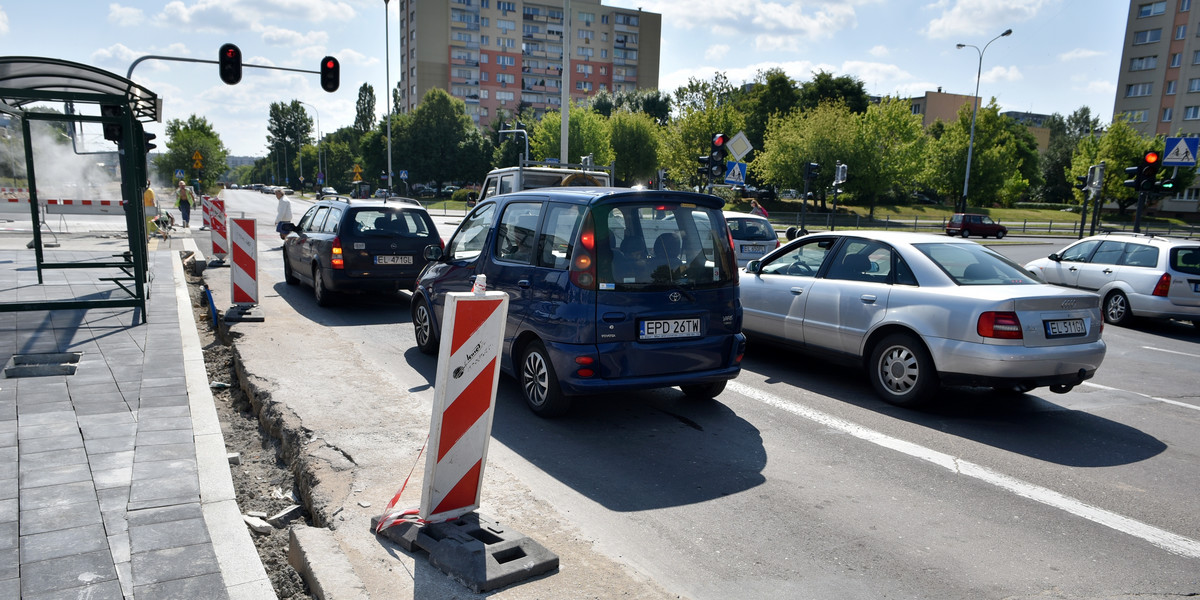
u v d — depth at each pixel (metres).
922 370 6.09
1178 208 69.06
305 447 4.66
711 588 3.33
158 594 2.87
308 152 132.62
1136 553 3.78
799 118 54.59
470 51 102.50
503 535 3.33
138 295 8.34
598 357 5.27
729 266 5.81
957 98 109.19
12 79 8.23
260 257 17.41
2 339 7.20
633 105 86.19
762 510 4.18
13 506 3.60
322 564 3.14
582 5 107.25
